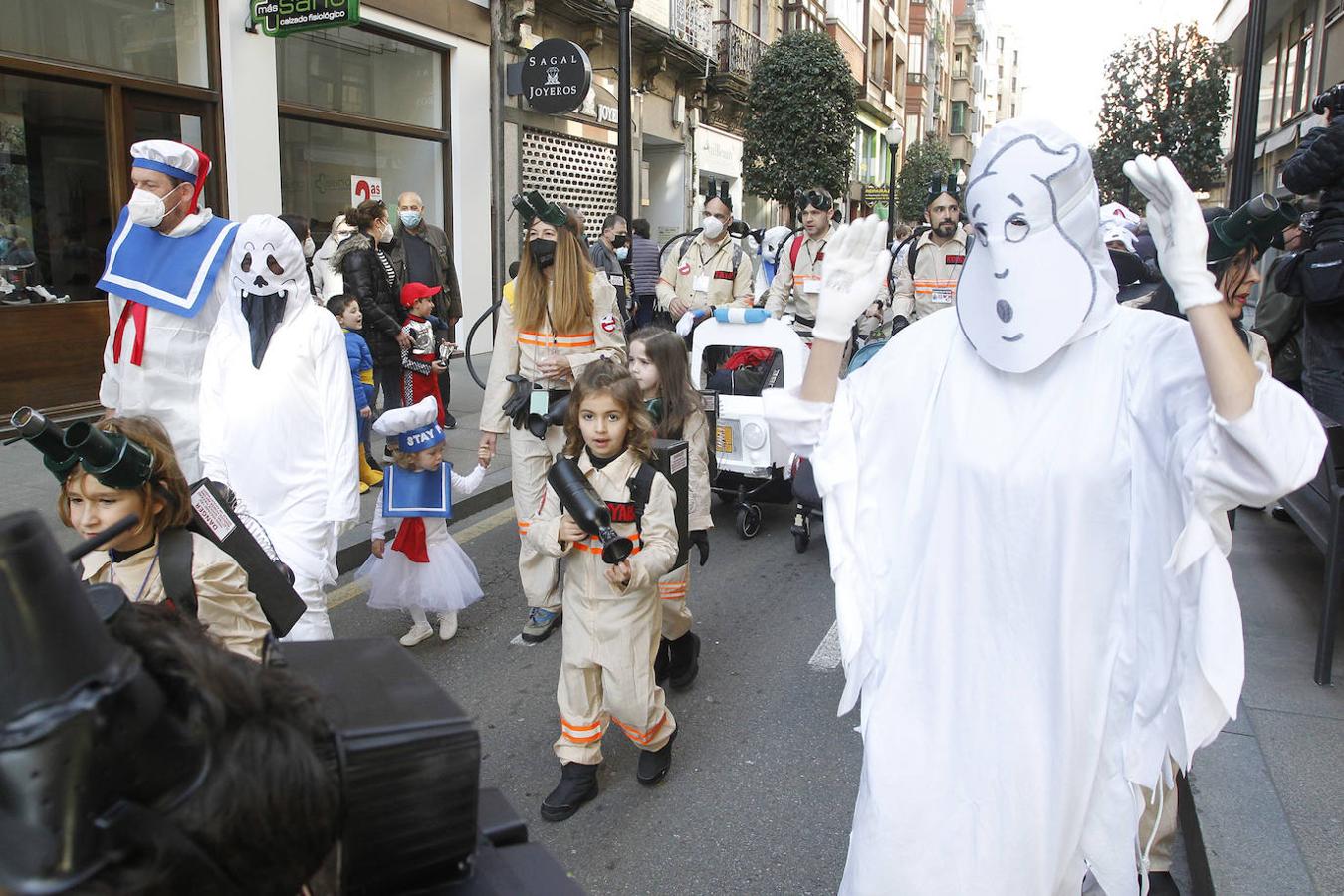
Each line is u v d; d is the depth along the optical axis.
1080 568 1.96
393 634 4.85
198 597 2.18
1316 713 3.38
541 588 4.66
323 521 3.41
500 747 3.78
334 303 6.99
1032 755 1.97
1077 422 1.97
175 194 3.88
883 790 2.03
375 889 1.10
